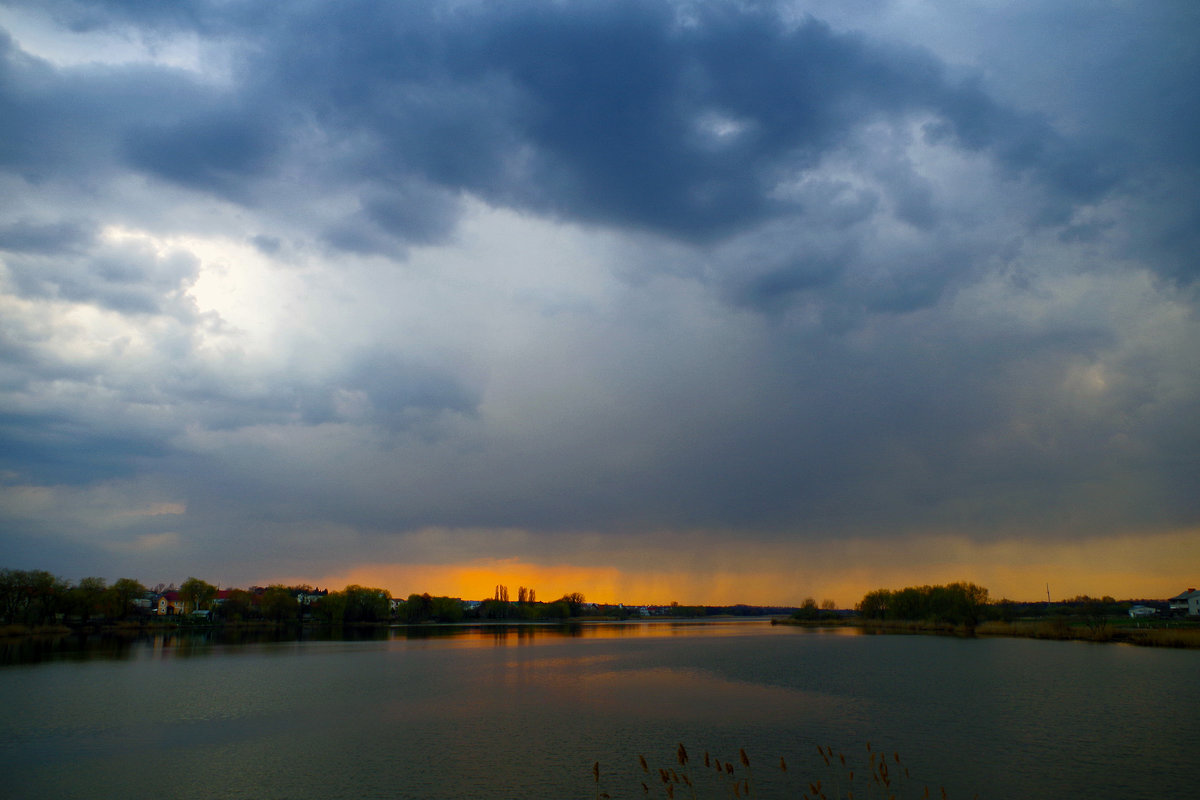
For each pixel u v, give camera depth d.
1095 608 179.62
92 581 195.62
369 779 39.25
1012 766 41.03
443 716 58.78
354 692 73.75
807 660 107.56
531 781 38.62
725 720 55.84
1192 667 89.12
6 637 159.12
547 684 80.25
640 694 71.19
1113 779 38.50
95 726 55.03
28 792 37.47
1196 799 35.22
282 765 42.41
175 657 114.81
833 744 46.88
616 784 37.81
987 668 90.94
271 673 92.12
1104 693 68.12
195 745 48.03
